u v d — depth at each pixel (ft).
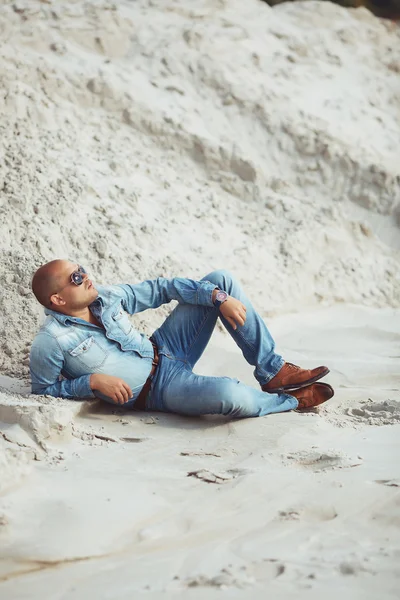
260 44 34.76
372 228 28.71
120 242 22.85
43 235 21.36
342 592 9.05
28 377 17.84
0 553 9.95
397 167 30.19
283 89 32.63
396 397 17.19
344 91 34.01
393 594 9.02
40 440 13.51
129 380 15.71
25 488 11.72
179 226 25.20
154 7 35.47
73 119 27.68
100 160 26.48
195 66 32.14
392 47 38.27
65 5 33.06
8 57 28.35
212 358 19.72
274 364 16.31
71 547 10.17
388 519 11.01
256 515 11.21
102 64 30.89
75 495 11.59
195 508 11.40
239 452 13.83
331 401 16.96
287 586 9.20
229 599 8.91
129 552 10.21
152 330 20.63
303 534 10.61
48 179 23.57
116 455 13.51
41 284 15.46
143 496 11.69
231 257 24.81
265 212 27.73
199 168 28.71
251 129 30.55
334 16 39.14
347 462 12.96
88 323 15.61
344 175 29.66
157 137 28.91
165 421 15.49
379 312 25.31
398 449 13.73
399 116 34.09
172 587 9.23
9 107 26.35
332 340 22.15
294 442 14.15
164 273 22.54
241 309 16.10
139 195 25.54
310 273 25.94
